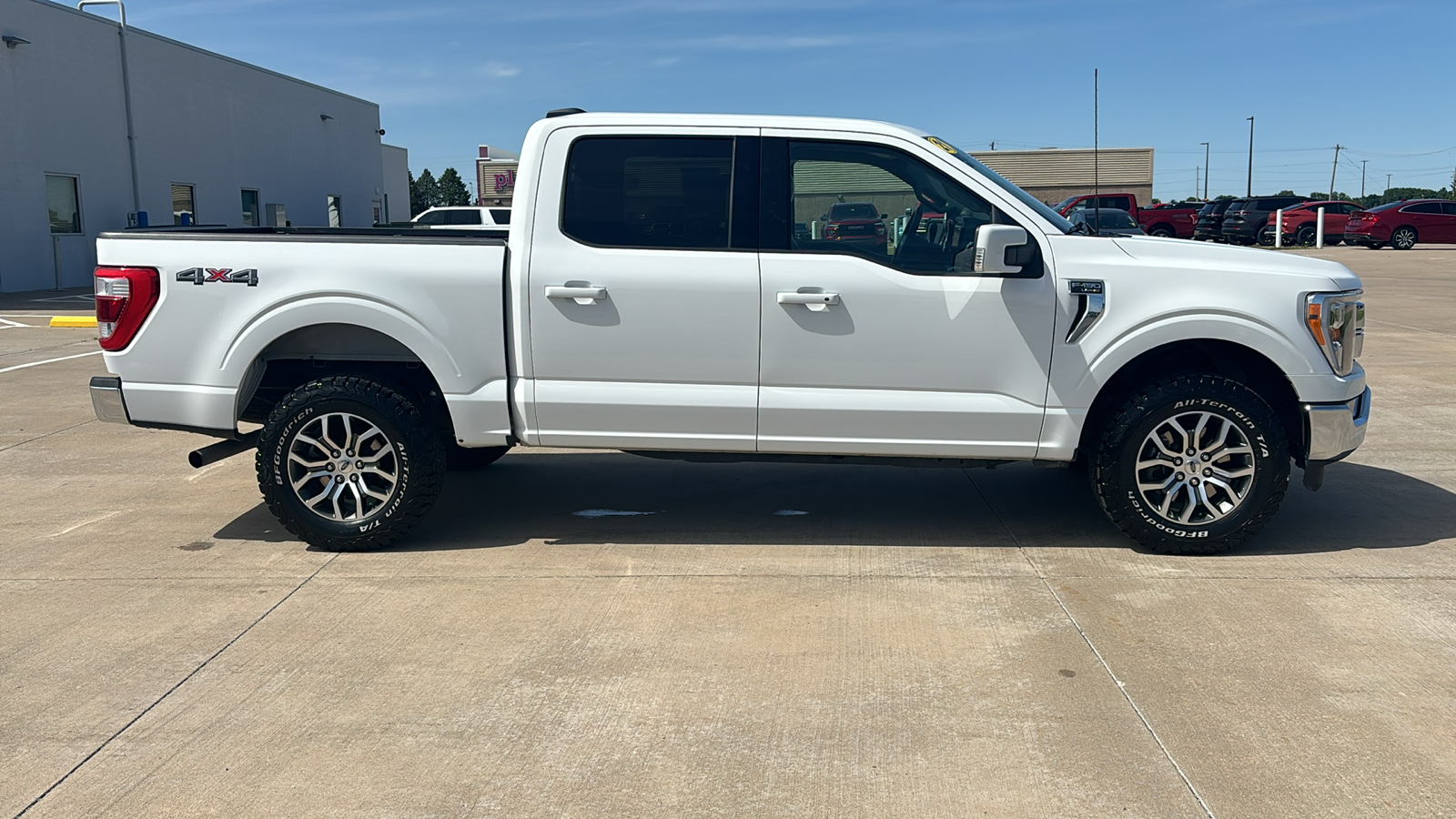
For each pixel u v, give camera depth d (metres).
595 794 3.10
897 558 5.19
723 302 4.96
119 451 7.61
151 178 24.41
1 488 6.59
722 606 4.55
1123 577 4.88
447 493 6.44
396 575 4.95
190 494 6.44
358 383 5.10
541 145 5.05
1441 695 3.68
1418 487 6.46
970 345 4.95
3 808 3.03
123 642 4.18
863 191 4.99
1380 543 5.36
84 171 22.12
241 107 28.39
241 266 5.05
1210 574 4.91
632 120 5.04
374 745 3.38
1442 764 3.23
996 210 4.97
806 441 5.09
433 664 3.97
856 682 3.81
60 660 4.02
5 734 3.46
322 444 5.17
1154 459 5.05
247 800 3.07
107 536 5.58
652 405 5.06
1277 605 4.52
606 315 5.00
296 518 5.19
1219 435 4.99
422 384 5.50
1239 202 39.09
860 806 3.02
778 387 5.04
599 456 7.48
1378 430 8.10
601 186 5.04
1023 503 6.18
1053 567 5.04
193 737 3.43
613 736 3.43
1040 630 4.27
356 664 3.97
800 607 4.54
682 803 3.05
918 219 4.99
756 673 3.89
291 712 3.60
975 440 5.05
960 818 2.96
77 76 21.84
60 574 4.98
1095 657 4.01
